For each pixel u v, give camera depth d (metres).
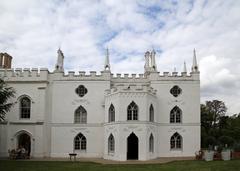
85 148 47.31
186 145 47.28
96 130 47.44
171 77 48.75
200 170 28.91
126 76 49.97
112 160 41.88
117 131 42.16
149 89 44.50
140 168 30.83
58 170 29.48
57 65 49.06
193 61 49.34
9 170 29.59
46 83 48.38
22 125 47.53
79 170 29.42
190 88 48.62
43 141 47.09
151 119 45.19
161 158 44.50
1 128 47.44
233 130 83.19
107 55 49.22
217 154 40.38
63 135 47.47
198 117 48.00
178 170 28.94
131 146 44.72
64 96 48.34
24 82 48.41
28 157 44.22
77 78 48.59
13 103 44.25
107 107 45.78
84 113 48.25
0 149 47.12
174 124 47.56
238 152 41.94
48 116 48.03
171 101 48.19
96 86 48.38
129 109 42.91
